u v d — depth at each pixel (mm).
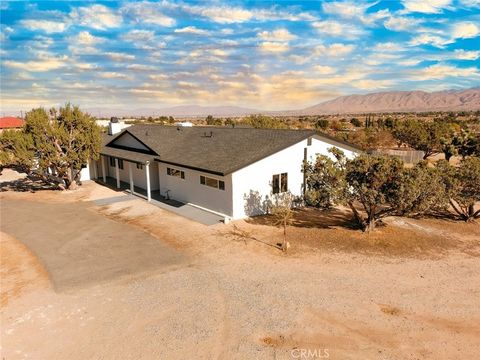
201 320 9172
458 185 16234
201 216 18562
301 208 20078
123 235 15945
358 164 14391
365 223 15719
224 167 17422
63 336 8648
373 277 11500
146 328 8891
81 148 25578
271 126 50531
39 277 11945
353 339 8344
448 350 7945
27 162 23875
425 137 41406
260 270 12117
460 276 11562
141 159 22484
